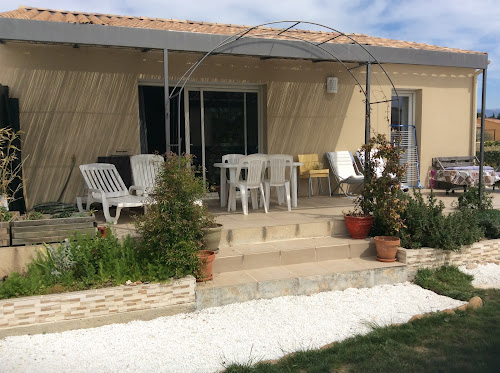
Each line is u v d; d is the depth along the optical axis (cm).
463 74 919
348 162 827
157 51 679
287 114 785
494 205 734
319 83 802
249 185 599
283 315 392
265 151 789
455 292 445
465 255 532
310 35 779
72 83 641
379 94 855
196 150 760
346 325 374
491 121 2980
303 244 507
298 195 806
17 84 614
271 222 541
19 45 609
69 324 358
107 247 405
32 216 451
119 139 673
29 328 347
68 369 300
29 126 624
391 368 299
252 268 464
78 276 390
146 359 316
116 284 381
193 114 751
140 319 379
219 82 736
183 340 346
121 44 463
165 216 397
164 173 419
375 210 539
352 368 301
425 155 902
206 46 500
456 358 312
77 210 558
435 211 539
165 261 396
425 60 616
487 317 382
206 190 441
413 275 493
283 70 771
